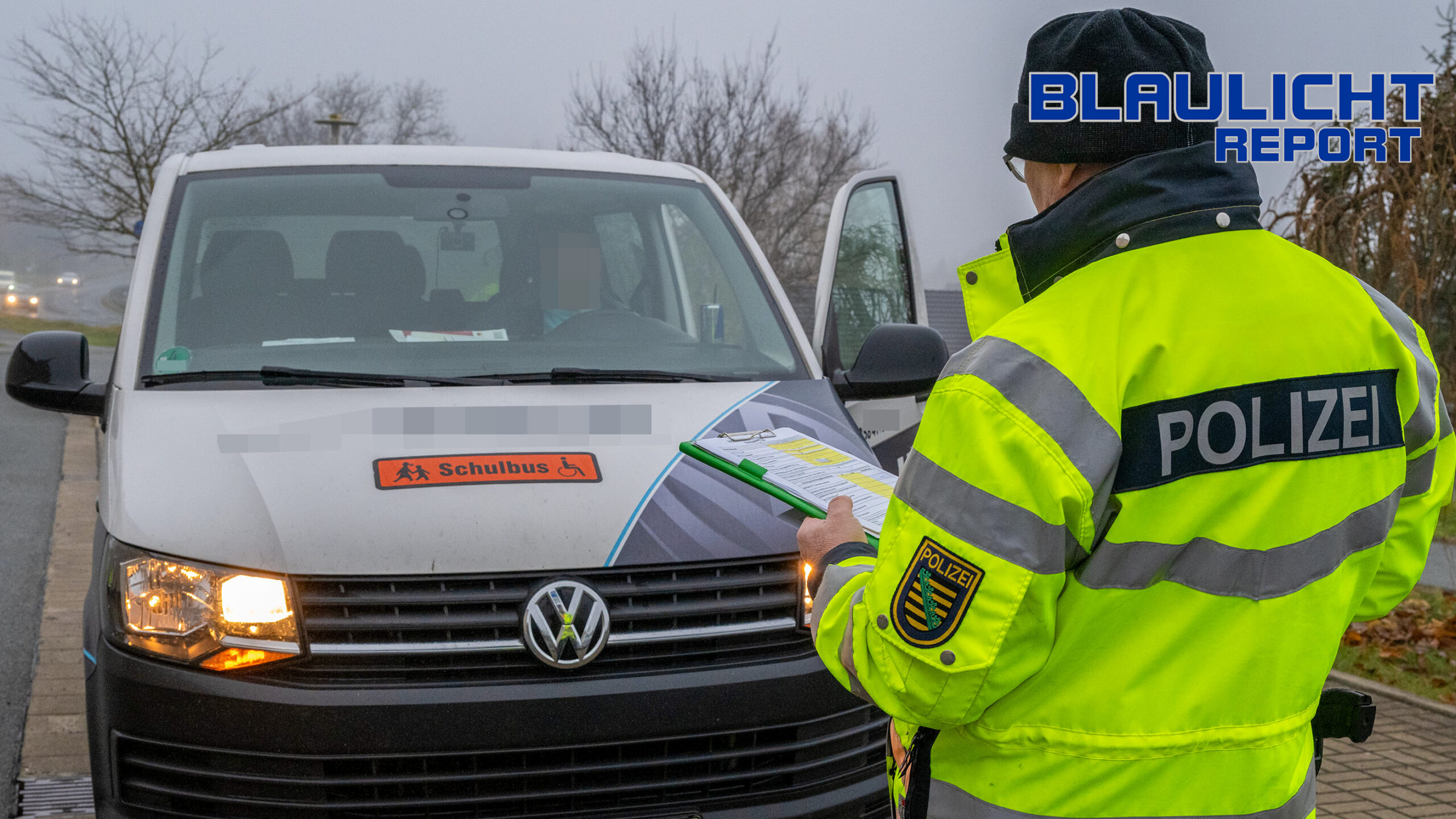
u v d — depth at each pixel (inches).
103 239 1121.4
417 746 98.0
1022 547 56.2
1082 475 56.1
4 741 177.5
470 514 103.3
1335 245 317.4
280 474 107.2
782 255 871.1
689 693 102.1
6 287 2207.2
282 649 99.0
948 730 64.1
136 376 127.6
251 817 98.9
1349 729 71.2
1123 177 60.9
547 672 100.7
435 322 141.6
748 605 105.3
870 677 61.9
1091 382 57.4
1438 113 301.6
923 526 58.7
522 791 101.0
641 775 103.5
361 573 100.0
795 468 82.0
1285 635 60.4
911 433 171.2
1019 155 65.3
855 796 108.3
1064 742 60.1
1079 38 61.8
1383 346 64.7
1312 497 60.7
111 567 103.8
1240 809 60.2
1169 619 59.5
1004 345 58.9
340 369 131.6
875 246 186.5
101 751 102.7
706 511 108.2
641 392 128.7
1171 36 61.4
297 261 144.2
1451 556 318.7
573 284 149.3
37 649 222.2
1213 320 59.4
